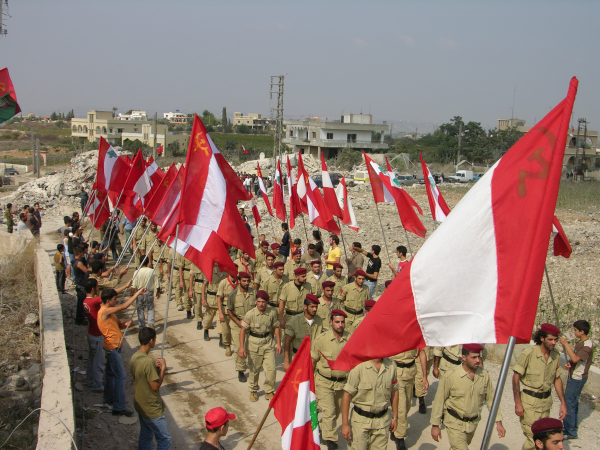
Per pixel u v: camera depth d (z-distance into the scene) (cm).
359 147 8144
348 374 643
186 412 812
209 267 787
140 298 1091
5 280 1487
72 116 19900
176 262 1324
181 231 784
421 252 471
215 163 800
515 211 449
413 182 5091
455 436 607
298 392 515
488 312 446
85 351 1034
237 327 1017
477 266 454
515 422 805
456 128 8069
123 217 2028
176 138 9494
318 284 1020
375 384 608
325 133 7981
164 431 636
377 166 1209
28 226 2120
